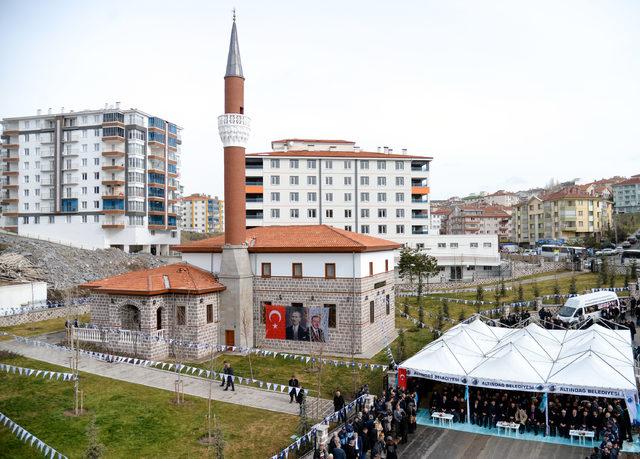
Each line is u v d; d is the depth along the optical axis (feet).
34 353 123.65
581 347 97.81
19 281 211.00
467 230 569.64
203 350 128.16
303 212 305.12
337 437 70.49
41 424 84.94
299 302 136.56
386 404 82.28
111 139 339.16
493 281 260.21
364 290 134.51
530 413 86.94
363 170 310.24
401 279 283.79
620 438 77.56
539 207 457.68
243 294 136.26
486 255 303.48
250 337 137.59
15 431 82.07
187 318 128.16
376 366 120.57
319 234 144.56
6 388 99.76
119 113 341.62
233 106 138.31
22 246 264.72
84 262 267.59
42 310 169.27
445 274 298.15
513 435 84.58
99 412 89.81
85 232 340.39
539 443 81.25
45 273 232.32
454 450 79.00
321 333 134.10
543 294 214.90
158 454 76.95
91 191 346.95
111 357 118.83
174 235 391.86
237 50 140.05
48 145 353.72
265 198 302.04
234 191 137.18
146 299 124.26
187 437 82.64
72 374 105.29
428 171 317.63
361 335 131.85
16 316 160.25
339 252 132.98
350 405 89.71
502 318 163.22
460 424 89.92
